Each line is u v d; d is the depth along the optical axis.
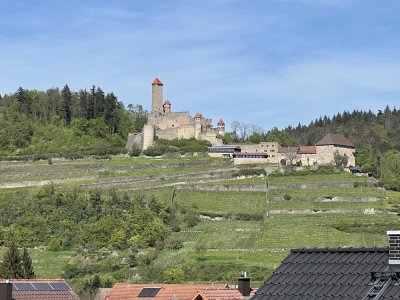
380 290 45.47
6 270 174.38
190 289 116.56
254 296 50.34
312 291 48.50
